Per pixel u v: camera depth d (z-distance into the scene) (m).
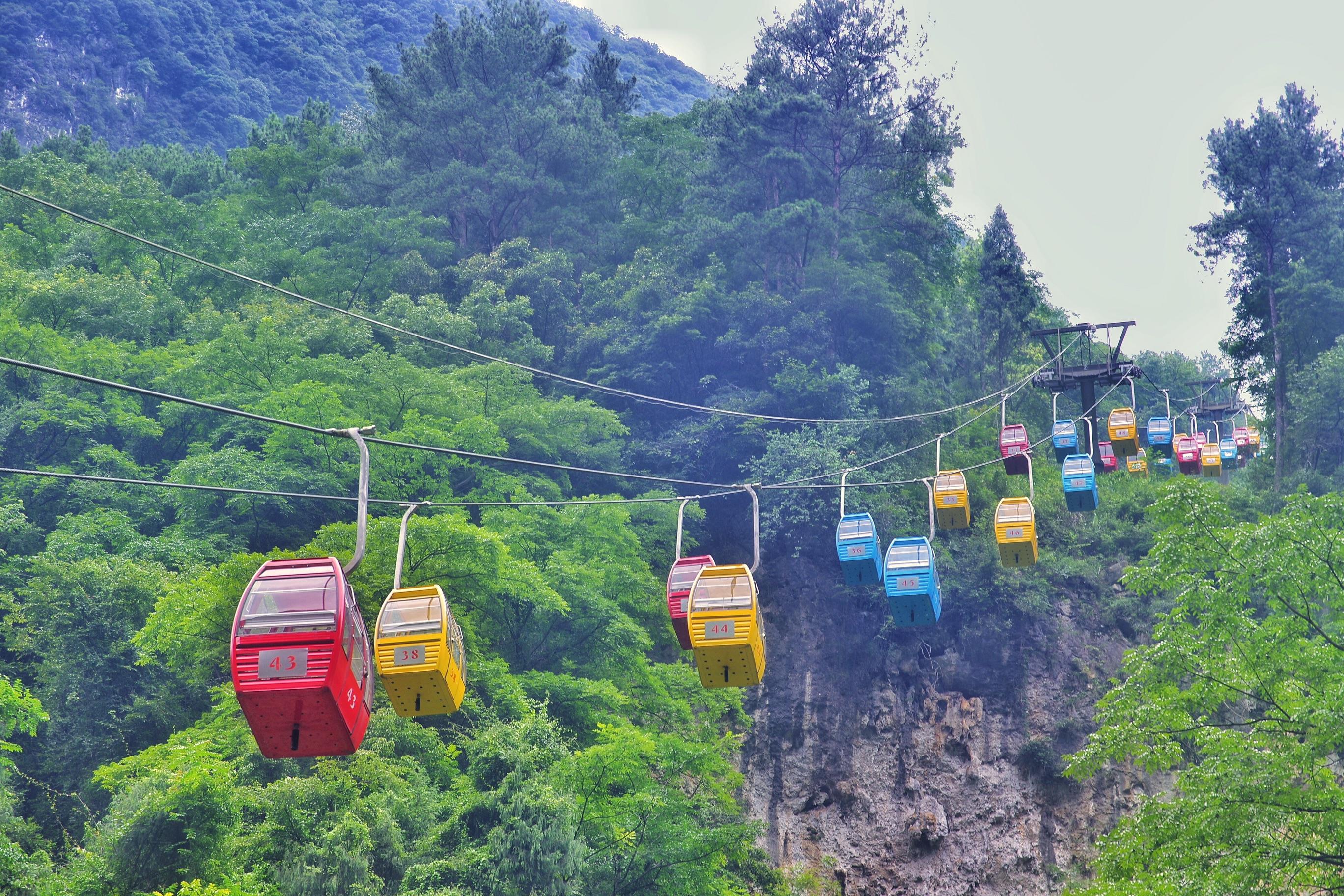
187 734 45.09
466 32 118.19
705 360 89.69
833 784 71.81
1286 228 93.56
